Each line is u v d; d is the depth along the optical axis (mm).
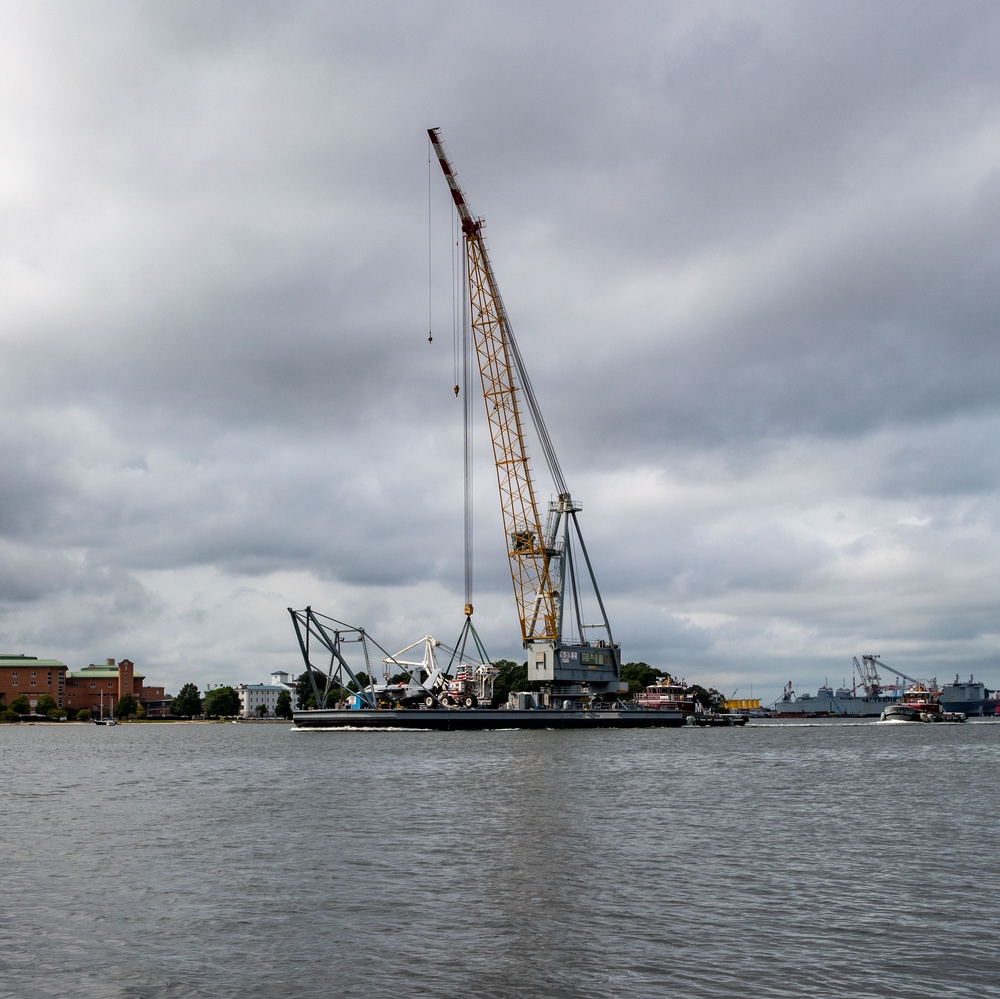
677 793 69438
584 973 26000
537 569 182250
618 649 197625
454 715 178250
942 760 106875
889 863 41000
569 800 64812
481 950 28125
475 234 178875
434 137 175125
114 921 31766
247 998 24516
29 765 114812
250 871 39812
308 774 89000
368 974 26109
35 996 24781
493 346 179375
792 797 66938
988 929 30016
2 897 35406
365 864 41000
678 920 31266
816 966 26406
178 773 95812
